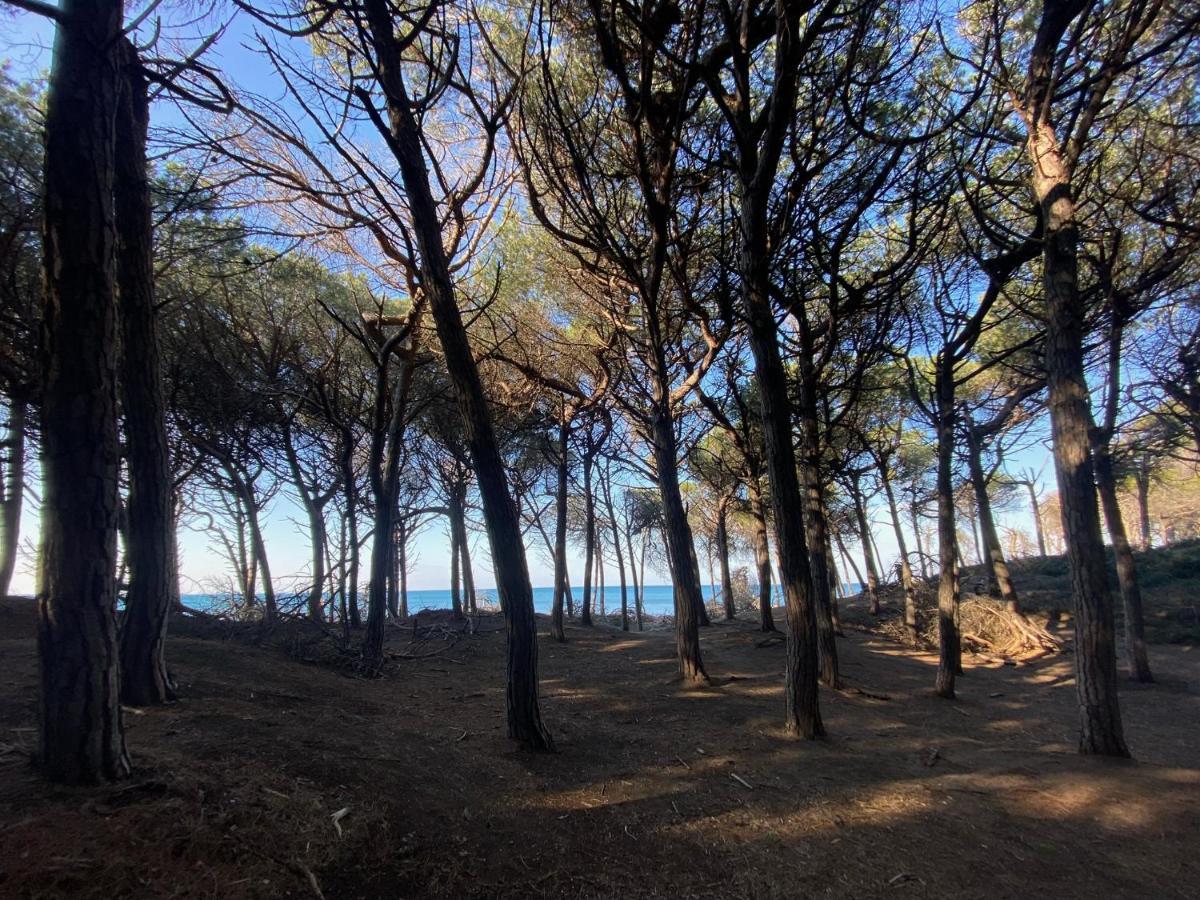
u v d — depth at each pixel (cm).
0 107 758
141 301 586
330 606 1281
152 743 439
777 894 360
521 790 494
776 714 773
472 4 655
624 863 390
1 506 1078
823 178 862
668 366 1089
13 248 798
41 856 276
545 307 1287
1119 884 379
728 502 2002
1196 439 957
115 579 368
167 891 279
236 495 1516
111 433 362
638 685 945
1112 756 606
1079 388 637
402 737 589
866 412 1420
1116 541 1141
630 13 575
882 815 467
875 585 1866
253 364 1260
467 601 1931
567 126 721
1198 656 1318
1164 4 545
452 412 1605
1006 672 1227
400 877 344
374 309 1309
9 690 532
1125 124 719
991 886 373
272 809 365
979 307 888
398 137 593
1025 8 735
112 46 373
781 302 891
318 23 493
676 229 852
